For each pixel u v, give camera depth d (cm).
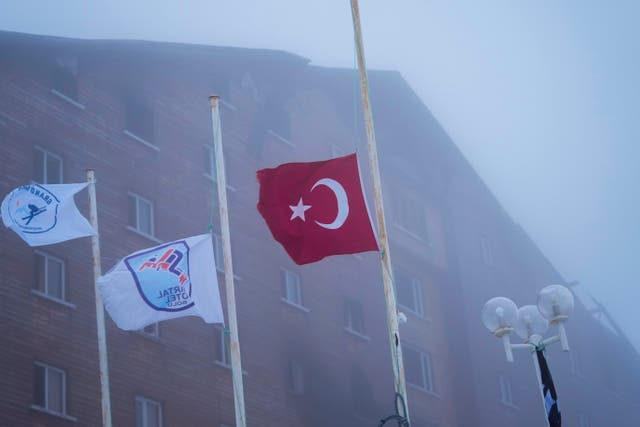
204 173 4272
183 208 4109
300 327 4472
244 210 4412
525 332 1944
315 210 1920
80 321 3478
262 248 4434
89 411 3406
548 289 1930
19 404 3200
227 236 2312
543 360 1930
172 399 3722
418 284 5450
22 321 3297
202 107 4409
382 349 4938
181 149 4216
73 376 3394
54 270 3478
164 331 3806
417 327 5288
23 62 3669
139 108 4122
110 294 2314
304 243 1908
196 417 3794
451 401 5341
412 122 5528
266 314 4319
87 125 3828
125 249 3753
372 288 5038
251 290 4288
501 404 5638
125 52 4028
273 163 4691
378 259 5144
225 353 4038
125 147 3950
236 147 4503
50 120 3688
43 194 2611
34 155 3584
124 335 3631
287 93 4766
